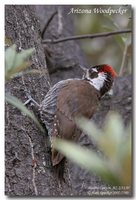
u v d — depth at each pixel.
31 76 7.20
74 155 3.14
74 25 12.72
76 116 6.87
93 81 7.99
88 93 7.43
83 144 9.03
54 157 6.31
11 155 6.05
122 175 3.07
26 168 6.11
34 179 6.10
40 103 7.07
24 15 7.87
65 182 6.86
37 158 6.34
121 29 10.12
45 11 12.34
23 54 4.09
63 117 6.84
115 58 12.80
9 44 6.38
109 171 3.07
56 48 11.47
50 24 12.09
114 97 10.22
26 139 6.36
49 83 7.77
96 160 3.12
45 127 7.04
